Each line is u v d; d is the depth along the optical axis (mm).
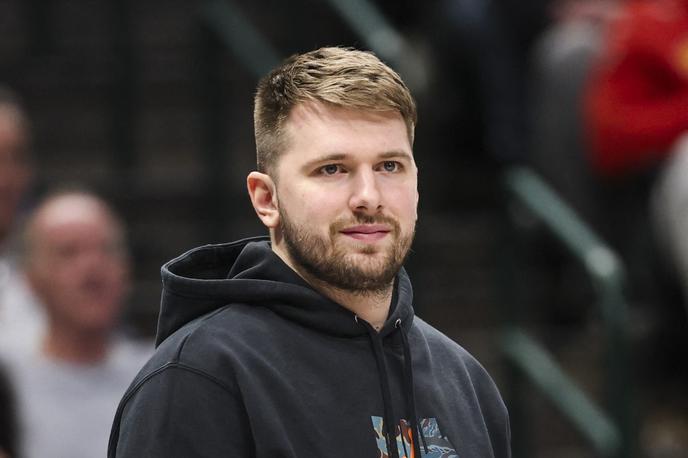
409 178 6227
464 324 19469
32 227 13148
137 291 18359
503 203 15922
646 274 16891
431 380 6523
